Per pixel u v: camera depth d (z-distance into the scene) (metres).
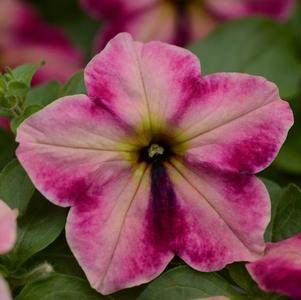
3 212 0.22
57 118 0.24
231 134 0.25
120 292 0.25
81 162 0.24
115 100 0.25
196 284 0.25
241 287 0.25
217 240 0.25
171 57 0.25
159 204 0.25
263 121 0.25
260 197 0.25
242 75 0.25
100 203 0.25
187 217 0.25
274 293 0.25
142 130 0.25
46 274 0.24
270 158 0.25
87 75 0.25
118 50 0.25
